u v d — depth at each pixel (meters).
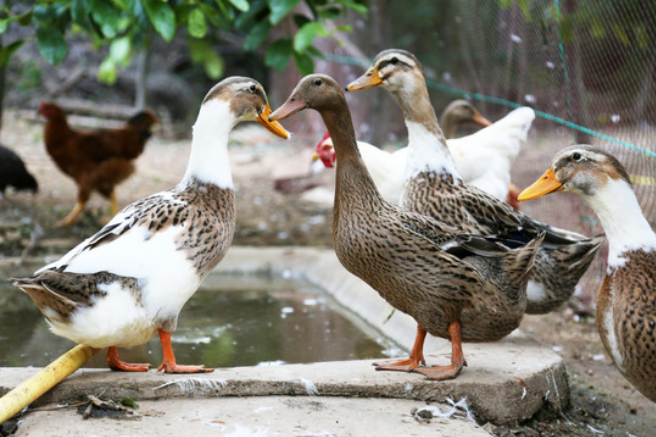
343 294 5.81
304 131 13.01
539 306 4.35
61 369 3.26
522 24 6.53
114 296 3.21
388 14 10.55
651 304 3.25
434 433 3.04
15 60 15.48
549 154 5.91
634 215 3.37
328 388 3.38
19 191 8.95
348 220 3.49
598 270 5.36
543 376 3.67
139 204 3.51
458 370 3.50
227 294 6.04
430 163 4.13
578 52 5.54
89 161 7.67
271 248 6.93
